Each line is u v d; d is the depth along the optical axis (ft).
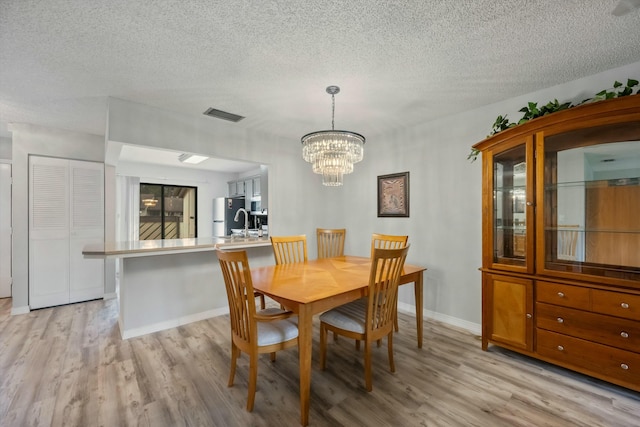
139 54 6.23
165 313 9.45
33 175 11.27
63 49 6.02
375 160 12.35
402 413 5.42
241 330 5.79
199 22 5.21
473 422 5.17
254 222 18.13
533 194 6.97
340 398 5.88
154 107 9.10
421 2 4.72
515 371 6.85
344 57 6.36
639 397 5.81
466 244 9.47
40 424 5.09
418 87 7.81
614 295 5.82
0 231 13.00
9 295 13.12
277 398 5.89
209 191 21.71
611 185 6.46
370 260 9.75
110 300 12.60
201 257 10.31
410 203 11.08
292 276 7.34
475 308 9.25
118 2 4.67
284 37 5.66
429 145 10.53
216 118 10.19
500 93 8.18
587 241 6.76
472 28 5.39
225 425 5.13
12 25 5.21
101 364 7.13
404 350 7.95
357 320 6.54
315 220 13.70
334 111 9.52
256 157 11.64
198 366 7.07
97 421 5.18
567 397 5.85
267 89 7.92
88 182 12.43
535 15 5.03
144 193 19.42
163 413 5.41
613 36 5.61
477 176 9.21
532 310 6.94
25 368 6.92
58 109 9.44
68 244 12.00
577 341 6.25
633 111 5.68
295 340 6.03
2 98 8.52
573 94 7.45
